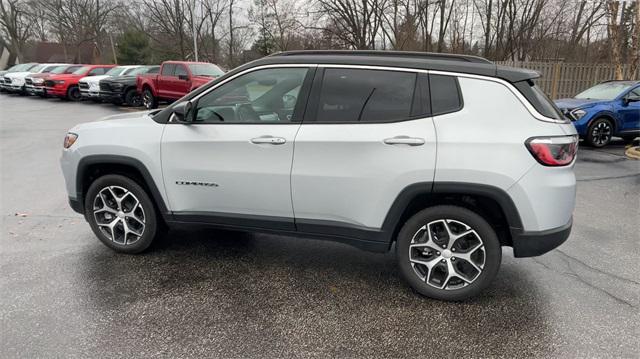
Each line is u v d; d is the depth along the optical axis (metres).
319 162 3.10
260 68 3.31
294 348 2.59
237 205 3.42
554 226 2.89
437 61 3.05
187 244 4.13
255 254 3.93
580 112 9.48
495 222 3.08
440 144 2.86
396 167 2.94
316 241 4.24
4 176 6.82
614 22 15.05
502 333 2.75
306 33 28.19
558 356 2.53
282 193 3.25
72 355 2.49
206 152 3.37
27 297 3.11
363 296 3.21
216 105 3.44
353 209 3.13
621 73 15.09
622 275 3.54
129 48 46.31
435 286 3.13
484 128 2.84
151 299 3.12
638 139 10.11
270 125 3.23
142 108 17.91
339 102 3.12
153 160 3.51
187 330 2.75
